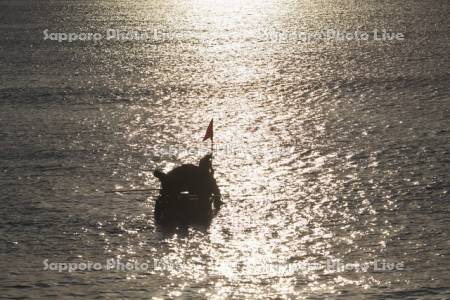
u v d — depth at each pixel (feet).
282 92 211.41
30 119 184.44
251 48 312.91
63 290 90.38
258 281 91.86
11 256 100.68
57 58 296.10
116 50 315.17
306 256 98.48
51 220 113.70
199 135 163.84
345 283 90.38
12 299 88.22
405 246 100.17
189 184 115.03
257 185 127.75
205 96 209.15
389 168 134.21
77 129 172.35
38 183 132.36
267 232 106.93
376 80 223.71
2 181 134.00
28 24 441.68
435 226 106.32
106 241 105.29
